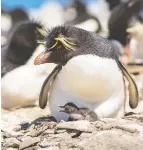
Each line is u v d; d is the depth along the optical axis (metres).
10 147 8.83
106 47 9.38
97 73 9.07
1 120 10.62
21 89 12.94
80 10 35.53
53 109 9.62
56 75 9.50
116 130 8.64
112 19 22.80
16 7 35.53
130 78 9.84
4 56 13.31
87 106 9.34
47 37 9.38
